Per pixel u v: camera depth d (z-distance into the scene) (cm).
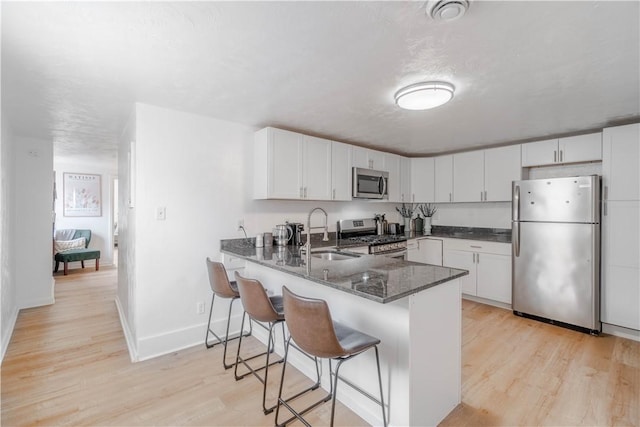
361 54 170
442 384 182
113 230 659
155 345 261
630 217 284
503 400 199
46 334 304
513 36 152
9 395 207
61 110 263
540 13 134
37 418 184
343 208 430
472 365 243
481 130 330
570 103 246
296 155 321
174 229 271
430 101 220
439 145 406
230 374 232
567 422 179
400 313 164
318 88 218
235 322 307
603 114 274
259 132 312
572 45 160
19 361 252
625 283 287
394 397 168
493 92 224
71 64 179
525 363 245
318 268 206
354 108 260
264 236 306
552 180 321
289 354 247
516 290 349
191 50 165
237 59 175
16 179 367
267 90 222
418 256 445
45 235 391
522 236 343
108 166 621
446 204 494
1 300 262
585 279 301
